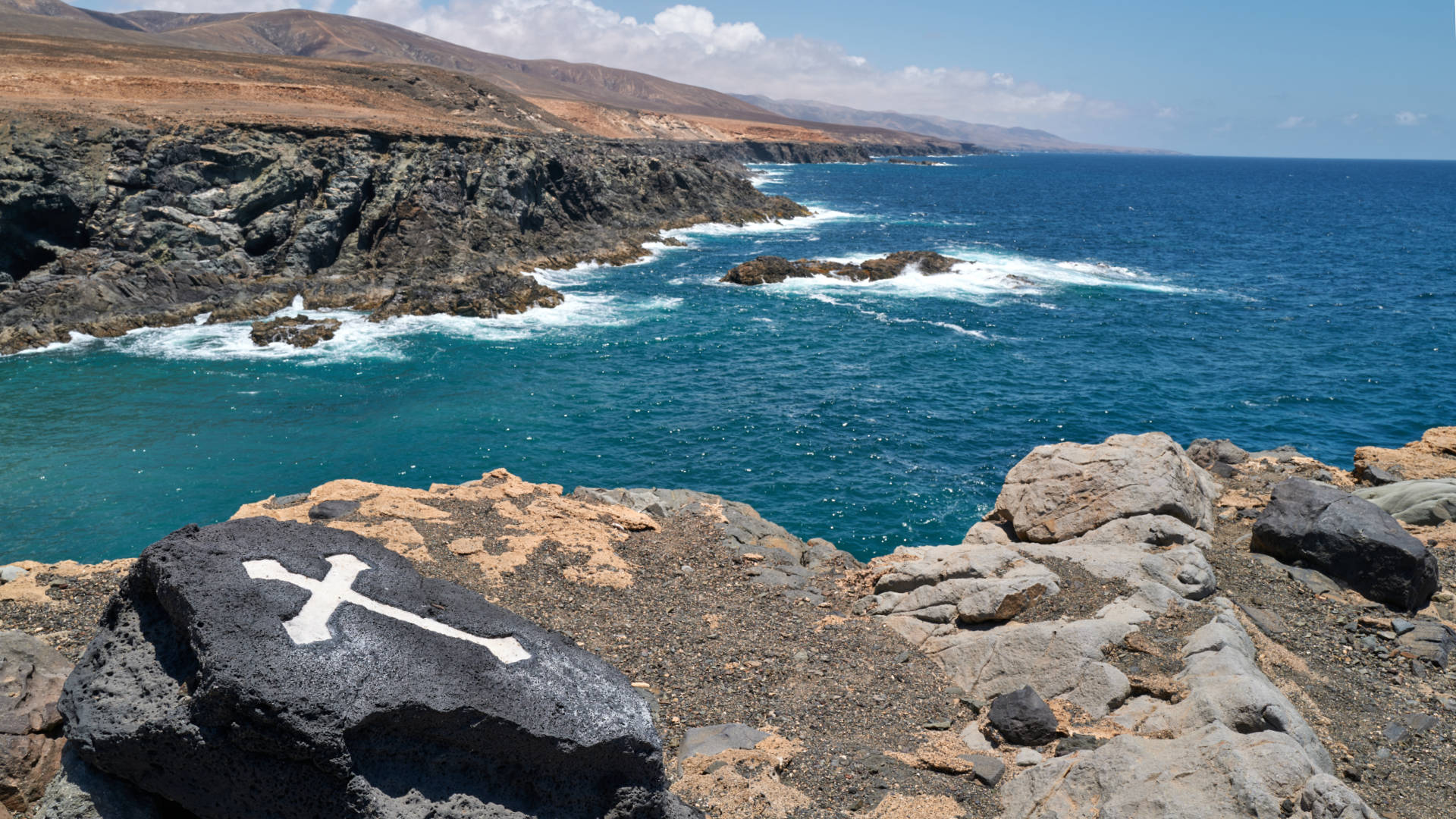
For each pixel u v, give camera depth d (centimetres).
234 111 5559
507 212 5903
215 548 739
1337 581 1314
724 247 7244
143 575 727
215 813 646
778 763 916
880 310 5078
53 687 862
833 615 1329
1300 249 7812
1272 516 1401
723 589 1402
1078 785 817
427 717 645
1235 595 1265
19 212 4106
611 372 3791
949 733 1010
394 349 3994
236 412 3091
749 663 1150
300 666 637
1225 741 801
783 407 3344
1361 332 4606
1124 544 1393
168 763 635
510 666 703
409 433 2969
